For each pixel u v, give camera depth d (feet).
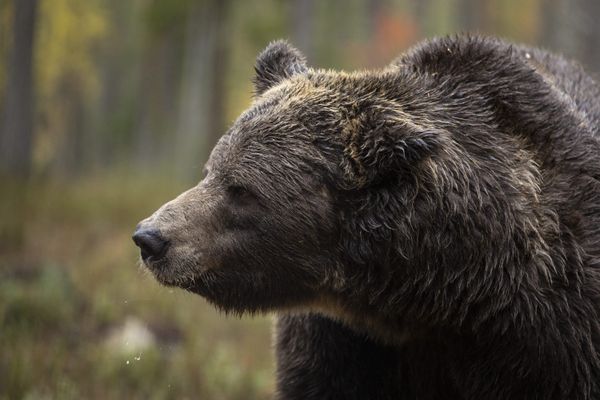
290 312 27.43
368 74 27.53
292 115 26.18
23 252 68.39
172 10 169.37
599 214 26.68
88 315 52.03
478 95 27.30
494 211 25.36
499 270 25.44
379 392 29.09
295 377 29.53
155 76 246.88
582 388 25.88
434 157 25.02
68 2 169.89
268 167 25.68
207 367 46.91
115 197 100.68
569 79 34.47
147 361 44.80
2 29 132.57
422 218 24.99
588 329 25.75
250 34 163.43
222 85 165.48
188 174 153.79
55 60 172.14
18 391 38.78
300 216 25.61
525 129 27.30
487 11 221.46
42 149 197.16
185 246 25.58
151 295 56.90
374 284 25.73
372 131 25.16
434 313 25.86
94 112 277.64
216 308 27.27
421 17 262.47
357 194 25.48
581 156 27.37
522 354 25.86
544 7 188.96
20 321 48.70
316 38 208.64
